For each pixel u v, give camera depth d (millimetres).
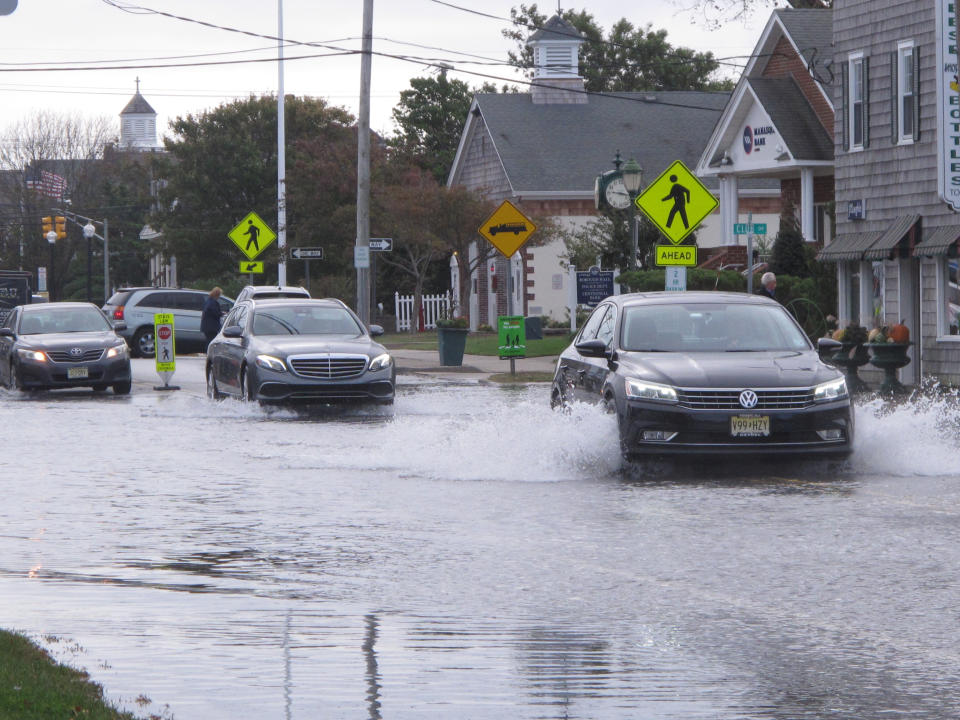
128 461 39875
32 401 65125
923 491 32156
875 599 21250
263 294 84750
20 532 27906
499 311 142875
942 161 62375
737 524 27828
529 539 26484
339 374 54906
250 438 46125
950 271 68312
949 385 64250
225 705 15664
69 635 19125
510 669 17359
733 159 102688
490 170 144875
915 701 16094
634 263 81188
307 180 133875
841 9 75000
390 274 164625
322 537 27062
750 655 18094
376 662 17672
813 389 34750
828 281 83312
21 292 123375
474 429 42188
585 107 146250
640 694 16250
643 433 34594
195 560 24844
